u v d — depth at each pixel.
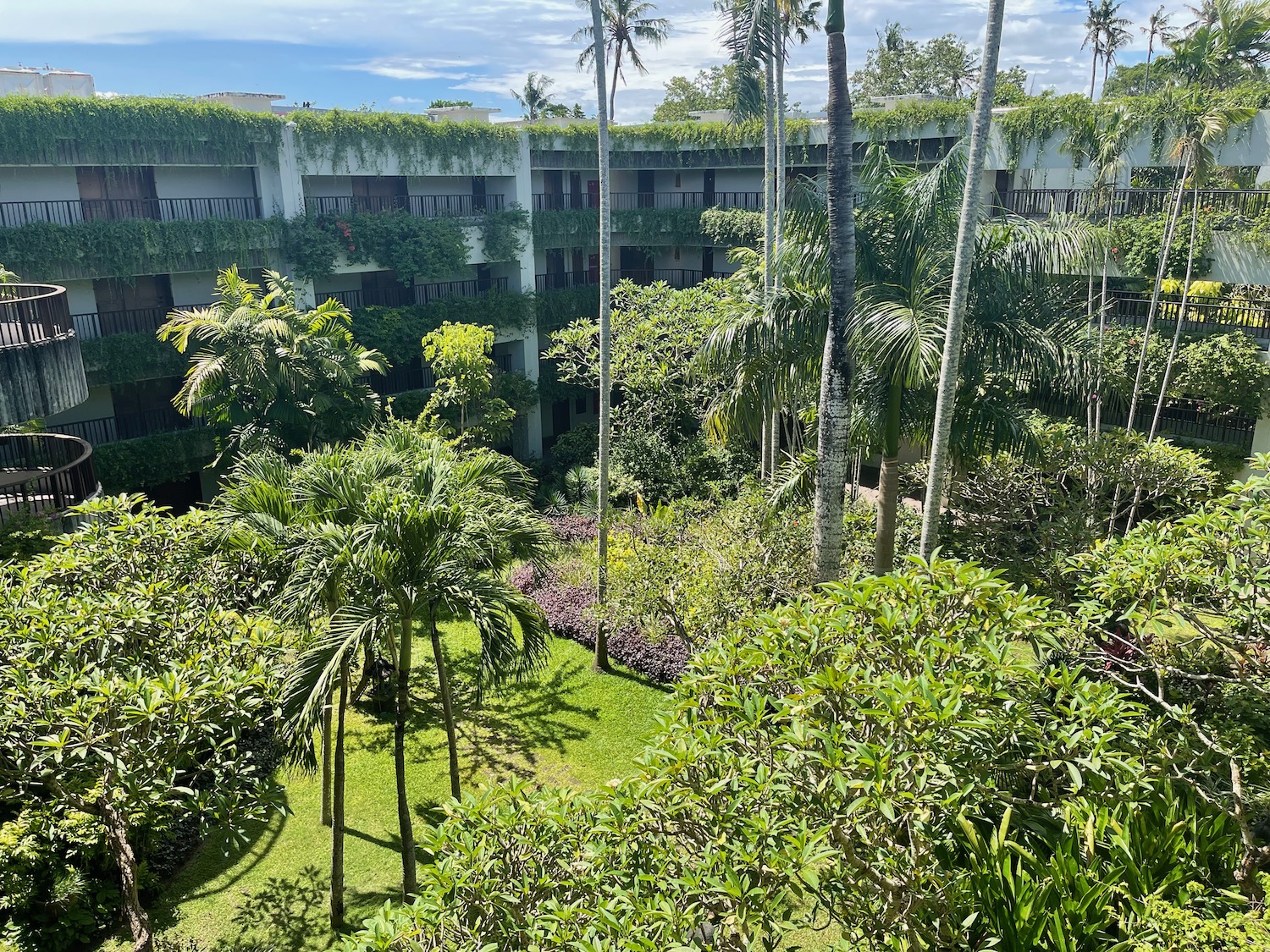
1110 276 23.14
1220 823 7.60
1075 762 6.71
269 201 25.02
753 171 34.41
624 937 5.36
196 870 11.35
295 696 8.81
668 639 16.67
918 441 13.53
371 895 10.84
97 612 8.50
